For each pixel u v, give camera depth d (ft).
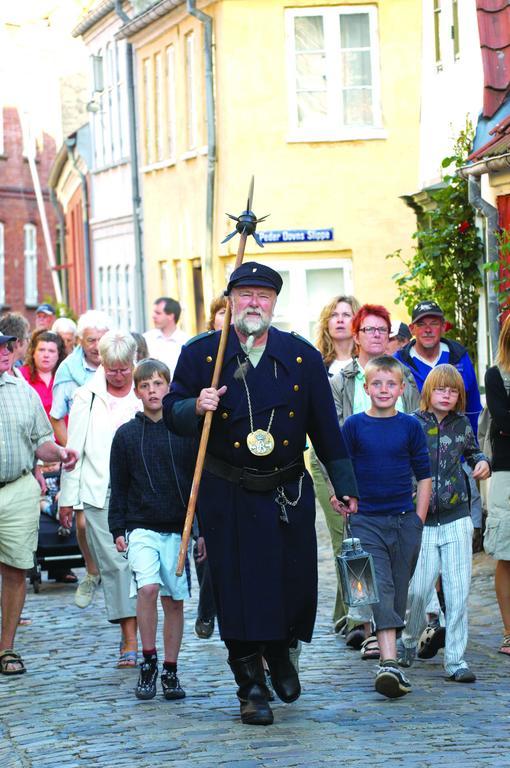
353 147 104.58
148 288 132.98
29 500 42.88
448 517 39.58
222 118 105.91
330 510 46.26
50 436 43.86
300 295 104.63
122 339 45.19
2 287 227.40
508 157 60.13
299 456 34.47
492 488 43.32
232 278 33.60
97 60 148.97
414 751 30.35
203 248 114.01
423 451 38.88
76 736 33.32
